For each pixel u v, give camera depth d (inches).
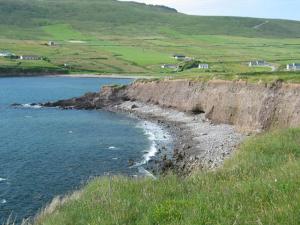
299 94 2795.3
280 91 2928.2
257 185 571.2
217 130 3097.9
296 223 422.9
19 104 5014.8
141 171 2102.6
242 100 3189.0
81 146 2753.4
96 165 2242.9
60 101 4931.1
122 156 2453.2
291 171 611.5
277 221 438.0
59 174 2060.8
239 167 796.6
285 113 2805.1
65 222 633.6
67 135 3169.3
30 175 2038.6
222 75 3841.0
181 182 740.7
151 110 4252.0
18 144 2824.8
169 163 2187.5
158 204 580.1
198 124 3422.7
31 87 7465.6
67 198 867.4
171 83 4254.4
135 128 3425.2
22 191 1788.9
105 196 707.4
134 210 593.3
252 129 2947.8
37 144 2827.3
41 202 1658.5
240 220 464.4
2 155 2477.9
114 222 558.3
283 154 922.1
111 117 4045.3
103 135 3149.6
